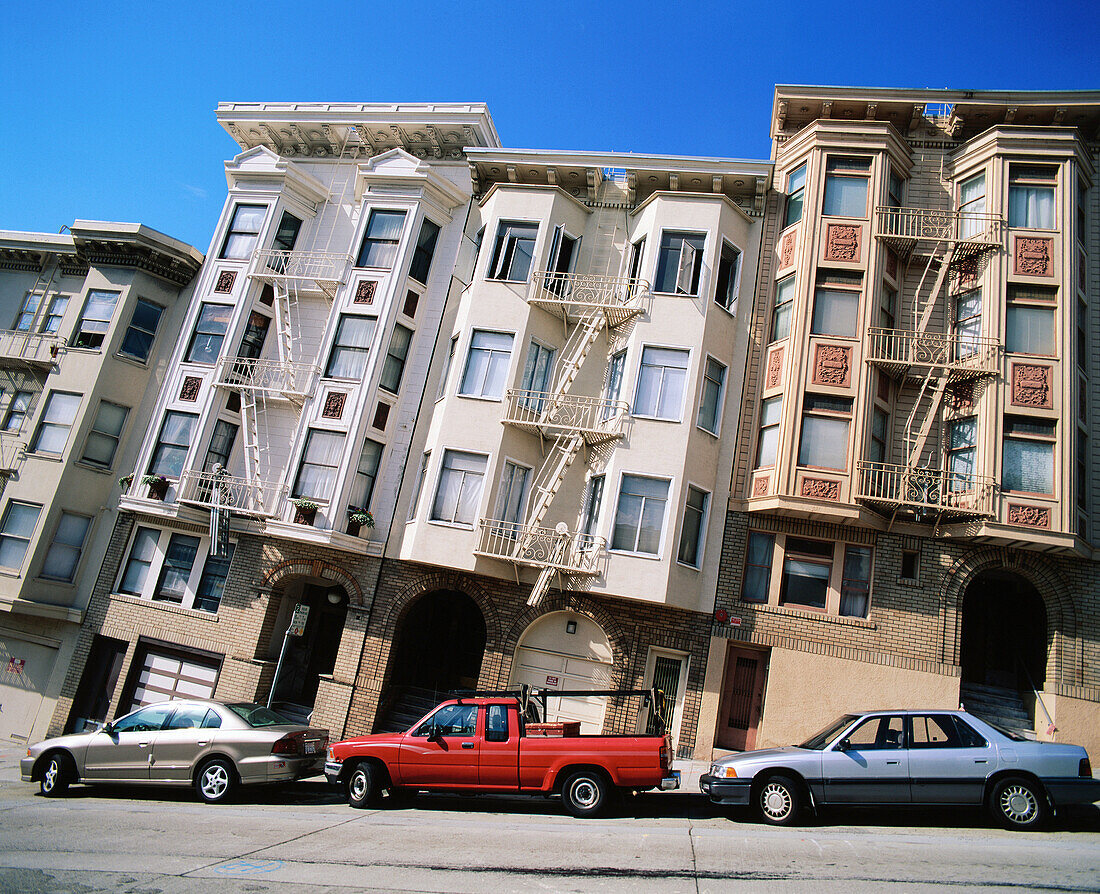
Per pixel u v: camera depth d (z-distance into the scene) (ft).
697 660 55.16
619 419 58.54
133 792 44.39
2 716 69.15
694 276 62.23
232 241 74.23
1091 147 61.41
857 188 61.31
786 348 59.26
